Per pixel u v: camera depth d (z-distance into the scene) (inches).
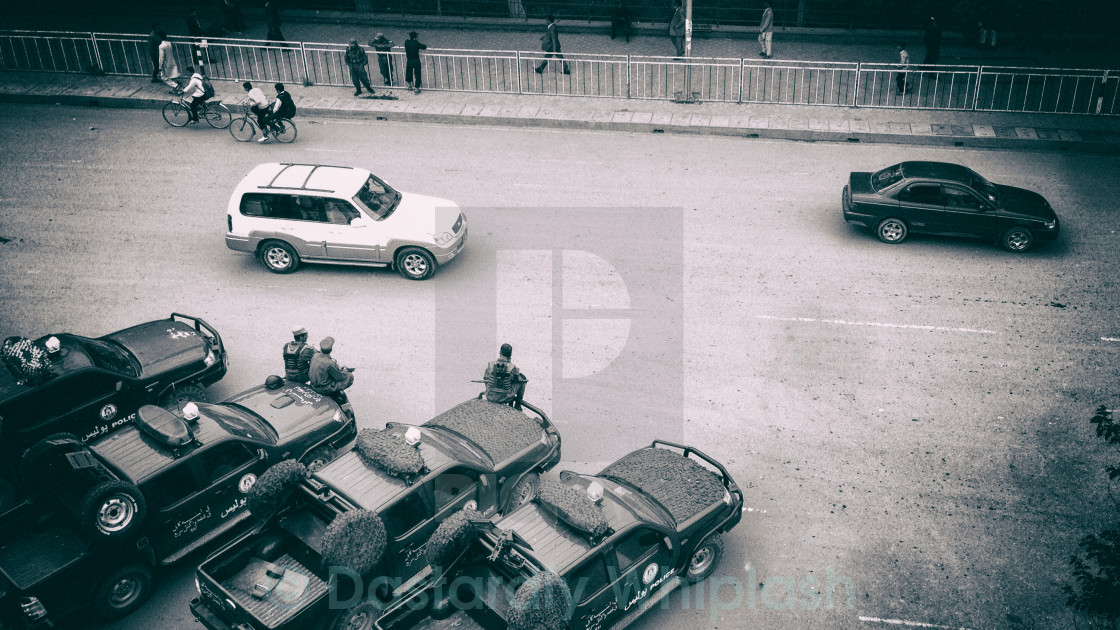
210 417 407.8
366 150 818.2
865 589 381.1
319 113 902.4
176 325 511.8
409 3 1179.9
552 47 951.0
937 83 932.6
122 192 739.4
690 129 854.5
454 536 323.0
